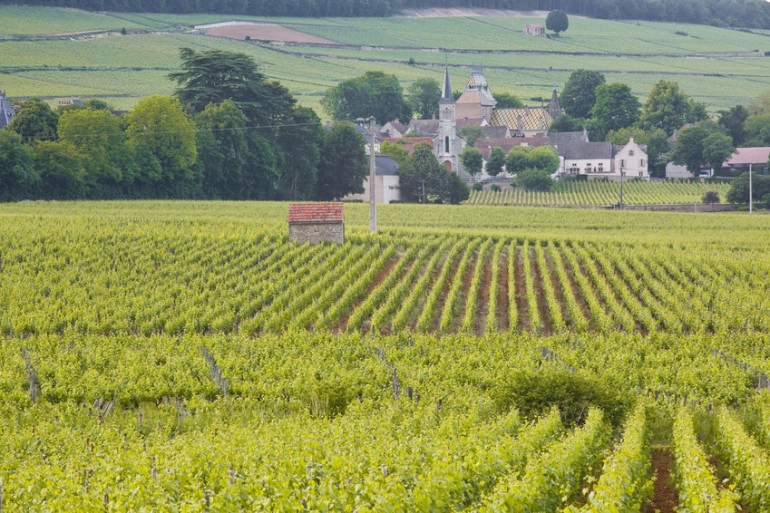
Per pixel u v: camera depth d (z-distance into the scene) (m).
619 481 40.22
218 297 110.00
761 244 152.25
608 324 98.88
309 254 128.38
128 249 126.94
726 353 88.31
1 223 142.12
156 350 85.69
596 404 62.88
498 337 92.12
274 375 78.50
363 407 65.25
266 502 36.81
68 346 86.25
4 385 73.69
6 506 39.44
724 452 55.97
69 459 48.62
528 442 49.66
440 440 49.69
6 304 104.12
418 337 91.31
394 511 36.16
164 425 63.28
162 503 37.81
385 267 127.50
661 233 174.75
